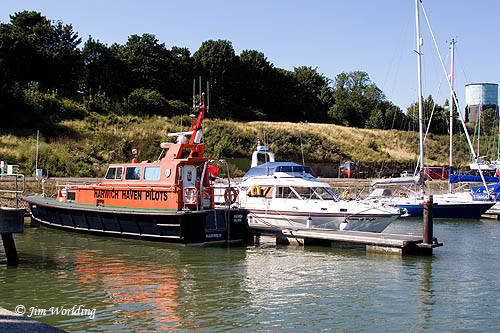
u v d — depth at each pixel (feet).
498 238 65.46
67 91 195.00
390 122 280.10
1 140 123.03
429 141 217.15
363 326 28.68
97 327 27.37
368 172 172.45
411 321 29.73
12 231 42.80
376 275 41.52
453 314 31.17
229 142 166.40
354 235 53.52
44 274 39.83
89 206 60.90
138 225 54.70
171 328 27.48
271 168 68.44
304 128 211.20
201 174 56.80
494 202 88.89
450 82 103.50
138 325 27.84
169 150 56.75
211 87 256.73
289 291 36.04
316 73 326.44
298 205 63.10
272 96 276.41
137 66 229.66
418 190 116.67
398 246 50.52
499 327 28.89
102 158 131.13
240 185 69.56
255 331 27.37
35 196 75.97
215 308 31.45
